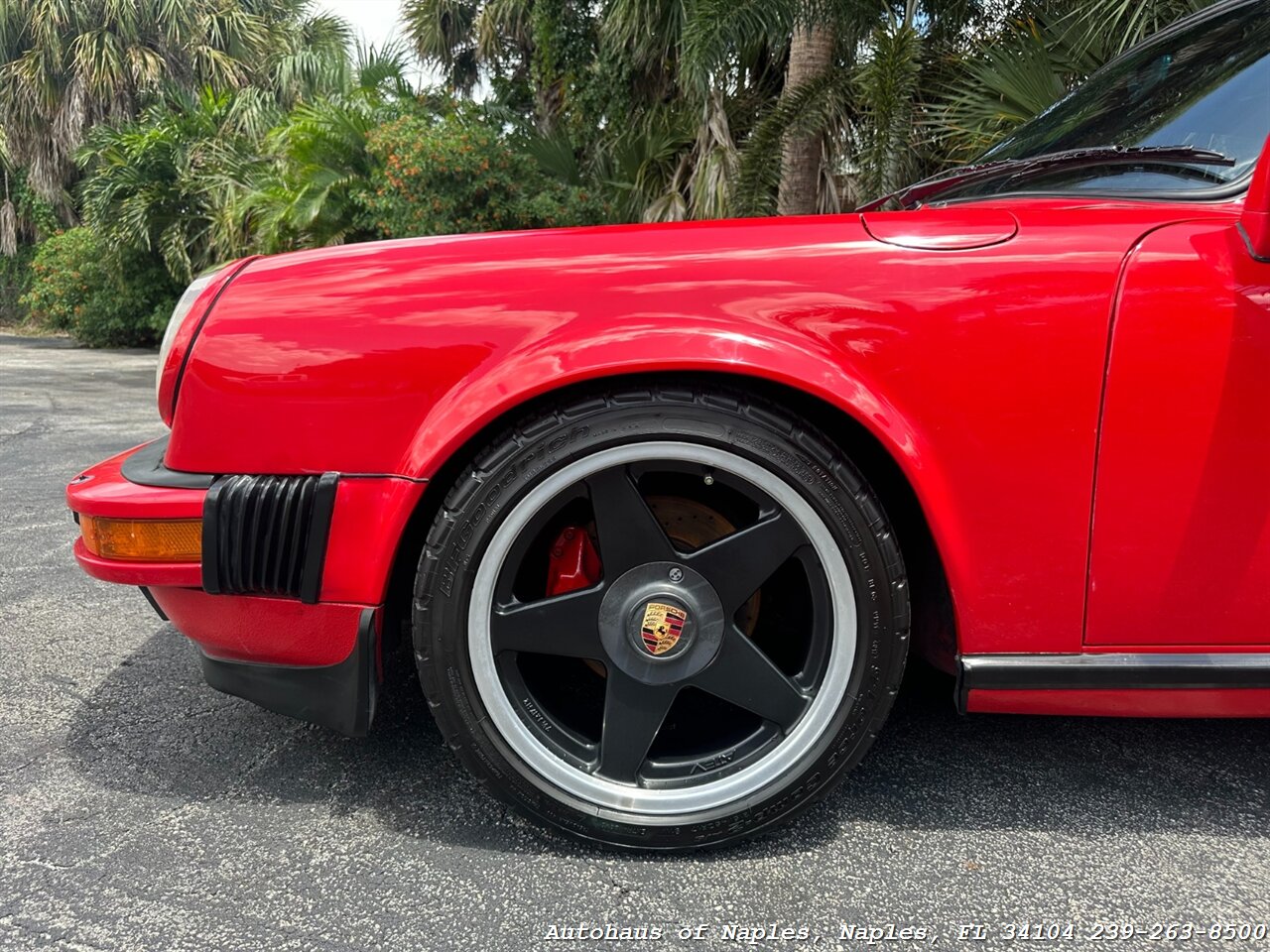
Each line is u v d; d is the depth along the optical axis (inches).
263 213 367.6
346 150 342.6
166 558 44.4
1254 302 40.7
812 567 44.4
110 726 60.8
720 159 247.9
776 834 48.5
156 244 489.1
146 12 566.3
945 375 41.6
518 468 42.4
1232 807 51.2
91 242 514.9
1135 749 58.1
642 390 42.4
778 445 42.1
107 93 568.7
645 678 45.0
